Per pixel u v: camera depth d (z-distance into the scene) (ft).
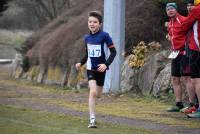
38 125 62.90
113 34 100.27
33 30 275.59
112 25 100.27
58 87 117.08
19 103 83.66
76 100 90.07
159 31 111.34
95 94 63.16
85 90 107.45
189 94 74.38
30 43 149.28
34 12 213.46
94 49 63.62
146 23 112.47
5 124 63.16
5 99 89.61
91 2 143.13
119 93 98.89
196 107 73.92
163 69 94.27
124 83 101.04
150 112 76.64
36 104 82.79
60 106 80.94
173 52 76.38
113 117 71.15
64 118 68.49
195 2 68.28
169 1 105.70
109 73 100.22
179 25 74.79
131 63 100.73
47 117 69.10
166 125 65.51
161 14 111.96
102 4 129.80
